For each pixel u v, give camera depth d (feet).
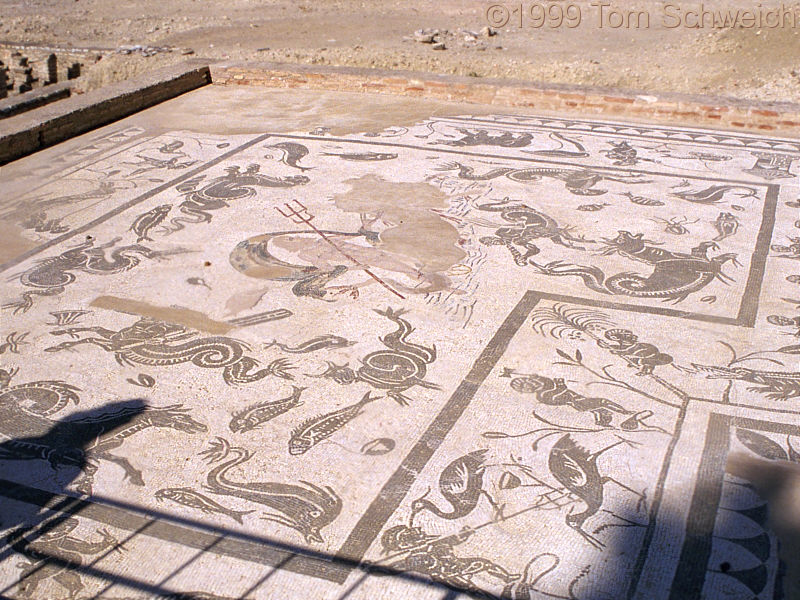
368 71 31.99
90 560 10.42
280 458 12.17
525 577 10.03
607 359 14.47
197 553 10.50
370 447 12.37
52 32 49.26
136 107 29.96
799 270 17.54
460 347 14.89
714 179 22.71
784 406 13.10
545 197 21.61
